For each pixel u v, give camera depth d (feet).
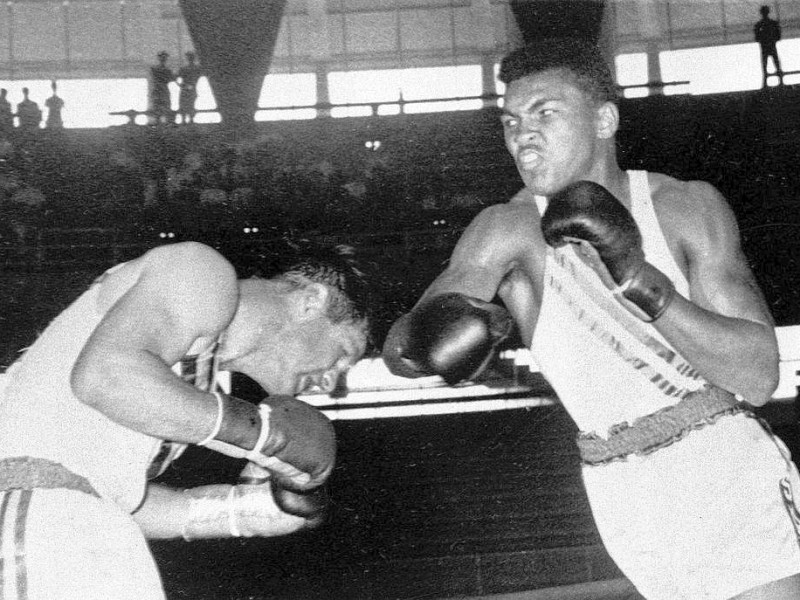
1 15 43.57
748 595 5.90
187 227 35.68
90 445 5.11
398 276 34.22
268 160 37.11
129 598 4.90
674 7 43.32
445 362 6.34
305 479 5.65
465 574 18.48
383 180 37.37
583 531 21.40
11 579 4.75
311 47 44.93
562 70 6.19
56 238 34.55
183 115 37.76
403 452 25.45
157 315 5.03
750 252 31.86
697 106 37.52
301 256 5.95
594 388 6.25
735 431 6.06
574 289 6.18
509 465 24.88
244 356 5.74
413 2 45.06
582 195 5.79
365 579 18.21
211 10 37.96
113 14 43.91
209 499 6.36
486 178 37.55
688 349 5.83
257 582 18.10
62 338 5.25
